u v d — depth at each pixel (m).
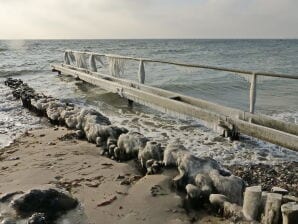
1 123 8.93
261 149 6.95
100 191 4.37
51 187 3.97
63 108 9.11
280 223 3.37
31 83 17.23
